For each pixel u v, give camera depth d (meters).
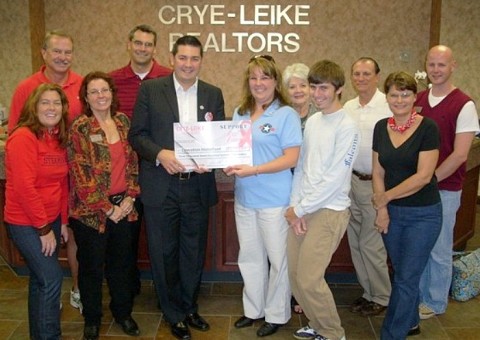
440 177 2.70
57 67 2.87
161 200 2.56
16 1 5.55
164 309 2.76
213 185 2.75
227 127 2.51
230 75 5.81
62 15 5.73
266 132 2.53
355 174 2.94
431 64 2.71
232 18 5.69
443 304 3.03
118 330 2.84
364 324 2.94
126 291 2.75
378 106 2.86
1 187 3.46
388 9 5.70
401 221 2.38
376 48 5.77
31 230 2.32
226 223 3.39
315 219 2.49
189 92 2.57
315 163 2.47
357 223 3.02
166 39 5.73
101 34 5.75
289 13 5.69
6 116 5.58
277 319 2.78
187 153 2.51
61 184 2.46
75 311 3.07
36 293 2.40
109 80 2.50
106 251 2.68
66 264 3.51
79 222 2.50
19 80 5.71
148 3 5.67
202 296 3.29
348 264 3.44
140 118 2.54
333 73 2.37
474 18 5.45
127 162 2.58
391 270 3.40
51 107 2.27
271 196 2.60
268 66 2.48
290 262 2.64
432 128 2.27
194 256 2.72
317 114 2.56
